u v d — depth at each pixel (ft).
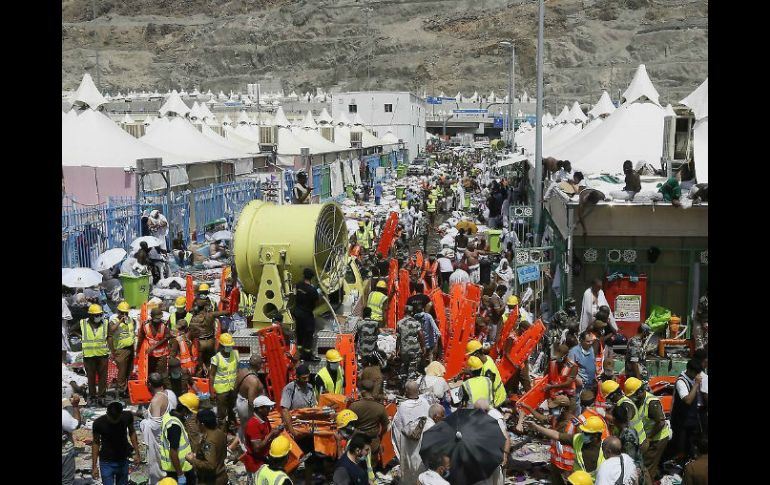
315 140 191.52
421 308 49.49
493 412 31.14
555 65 618.03
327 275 50.65
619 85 569.64
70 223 73.46
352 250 73.31
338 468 28.19
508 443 30.71
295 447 32.42
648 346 52.11
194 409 32.78
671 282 55.88
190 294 61.41
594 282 52.11
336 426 33.63
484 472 27.43
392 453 36.65
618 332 51.65
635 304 55.26
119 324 46.44
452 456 27.35
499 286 55.72
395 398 45.78
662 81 556.51
